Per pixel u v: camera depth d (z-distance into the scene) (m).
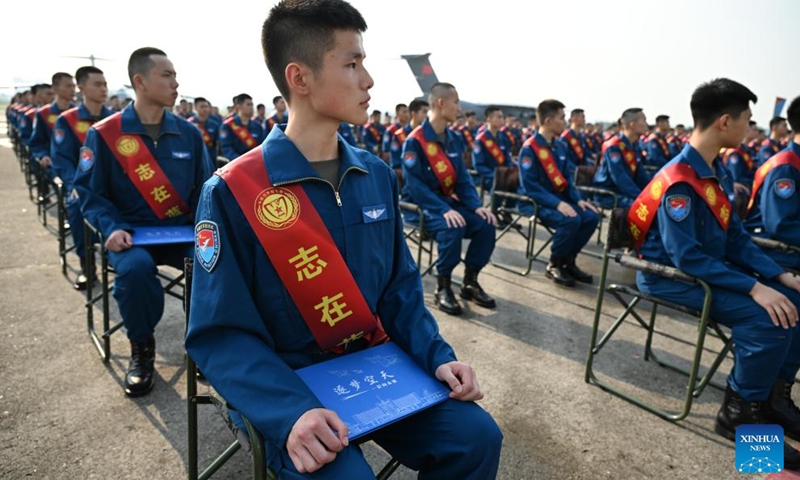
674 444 2.16
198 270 1.20
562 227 4.18
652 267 2.33
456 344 3.07
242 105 8.18
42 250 4.55
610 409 2.42
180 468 1.90
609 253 2.54
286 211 1.23
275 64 1.26
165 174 2.68
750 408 2.17
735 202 3.79
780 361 2.06
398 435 1.28
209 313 1.15
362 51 1.24
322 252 1.26
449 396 1.23
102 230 2.44
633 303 2.60
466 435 1.17
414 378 1.28
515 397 2.49
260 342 1.19
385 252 1.40
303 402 1.07
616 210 2.52
